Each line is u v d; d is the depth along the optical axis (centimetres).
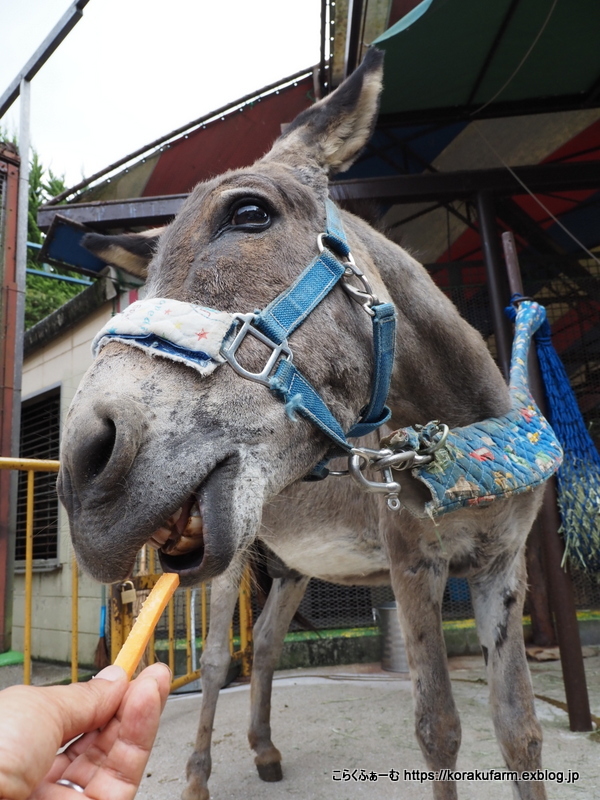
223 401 108
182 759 284
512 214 525
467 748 266
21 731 53
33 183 1428
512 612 178
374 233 176
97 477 100
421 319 167
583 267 529
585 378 490
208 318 111
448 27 351
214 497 104
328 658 448
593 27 364
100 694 67
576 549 250
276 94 448
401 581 178
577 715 279
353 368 129
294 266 126
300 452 119
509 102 451
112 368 109
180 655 420
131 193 524
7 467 237
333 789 239
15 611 576
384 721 314
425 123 462
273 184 133
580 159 531
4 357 411
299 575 294
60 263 508
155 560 388
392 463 136
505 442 165
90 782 65
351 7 341
